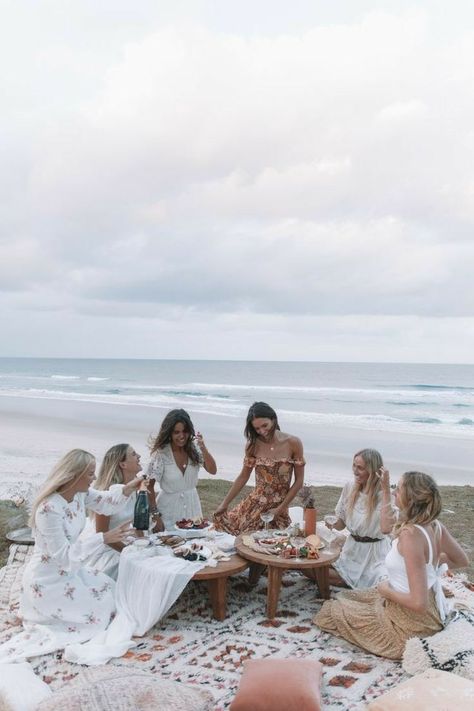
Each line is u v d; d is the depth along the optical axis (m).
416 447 18.64
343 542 5.38
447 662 3.50
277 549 4.79
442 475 14.06
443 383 65.00
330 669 3.86
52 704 2.99
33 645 4.12
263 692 3.23
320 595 5.04
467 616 4.05
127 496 5.12
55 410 29.58
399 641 3.94
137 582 4.51
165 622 4.61
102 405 33.03
